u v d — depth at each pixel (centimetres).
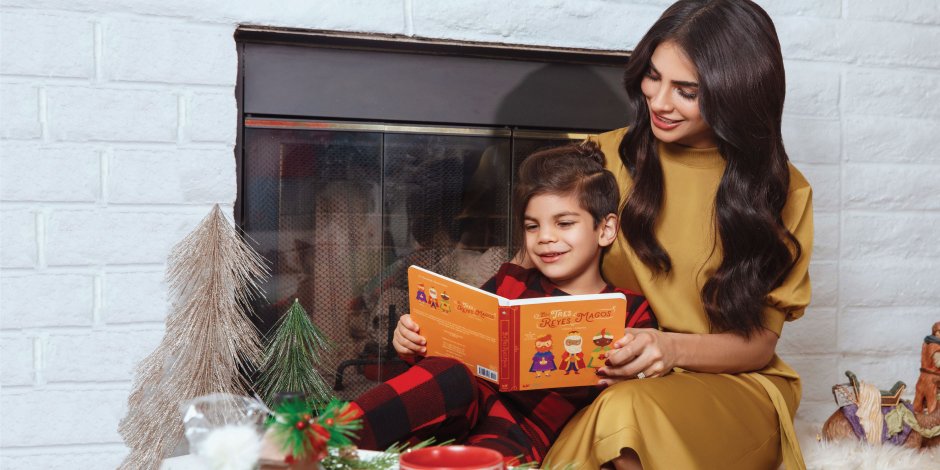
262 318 161
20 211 149
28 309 149
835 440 154
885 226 190
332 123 163
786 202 137
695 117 129
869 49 187
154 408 138
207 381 135
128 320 153
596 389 130
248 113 159
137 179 153
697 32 127
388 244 167
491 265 171
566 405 130
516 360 113
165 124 154
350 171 165
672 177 138
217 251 139
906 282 191
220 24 155
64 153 150
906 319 192
